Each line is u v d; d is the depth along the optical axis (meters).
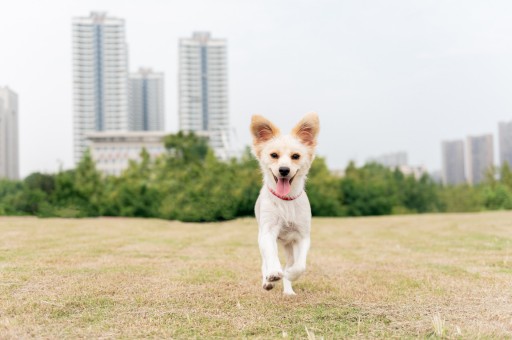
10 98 51.69
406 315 3.62
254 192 18.16
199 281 4.93
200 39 100.38
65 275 5.11
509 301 4.01
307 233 4.35
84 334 3.15
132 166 23.84
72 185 19.52
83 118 92.50
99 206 19.30
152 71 115.50
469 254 7.16
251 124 4.57
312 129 4.50
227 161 24.56
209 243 8.98
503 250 7.59
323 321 3.48
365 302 4.04
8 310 3.71
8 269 5.43
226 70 100.88
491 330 3.19
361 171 33.94
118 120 93.56
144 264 6.05
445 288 4.54
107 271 5.43
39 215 17.52
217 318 3.56
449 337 3.07
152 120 115.44
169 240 9.48
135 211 19.11
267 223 4.23
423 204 39.38
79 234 10.46
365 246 8.61
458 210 40.41
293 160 4.25
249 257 6.90
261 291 4.48
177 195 17.53
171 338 3.09
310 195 24.41
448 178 76.62
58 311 3.71
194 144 25.06
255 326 3.34
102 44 92.69
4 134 50.72
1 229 11.41
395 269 5.79
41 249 7.49
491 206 37.66
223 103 100.94
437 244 8.70
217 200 16.55
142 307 3.87
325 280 5.09
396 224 14.79
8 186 24.33
